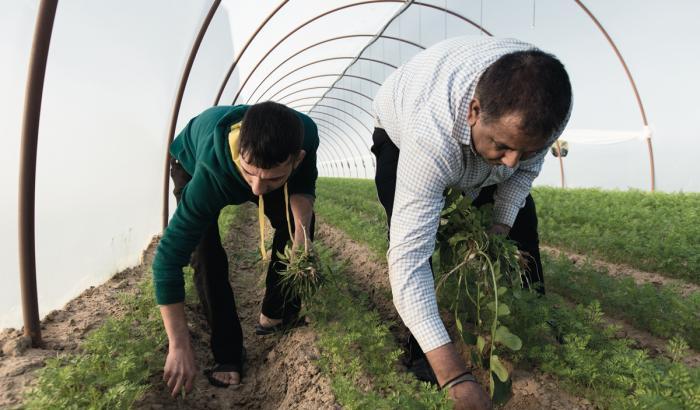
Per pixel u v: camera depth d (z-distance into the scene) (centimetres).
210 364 315
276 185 209
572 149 1432
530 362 270
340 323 307
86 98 408
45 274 363
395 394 222
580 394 241
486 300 249
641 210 677
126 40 455
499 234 257
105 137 454
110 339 265
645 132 1159
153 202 636
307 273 280
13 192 325
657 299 309
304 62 1428
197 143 255
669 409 196
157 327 303
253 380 302
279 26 1020
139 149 548
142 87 522
